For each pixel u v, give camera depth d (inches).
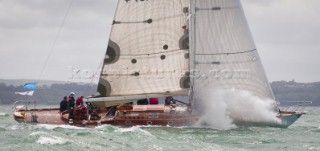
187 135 3882.9
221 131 4212.6
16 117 4594.0
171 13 4591.5
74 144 3201.3
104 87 4662.9
